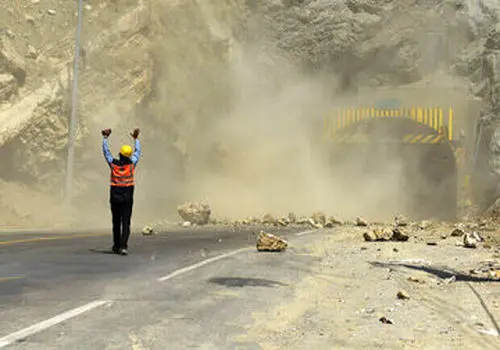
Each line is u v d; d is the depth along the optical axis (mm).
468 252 13633
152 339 5031
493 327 5859
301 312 6594
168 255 11859
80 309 6086
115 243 11836
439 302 7242
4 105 30781
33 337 4875
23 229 22219
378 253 13258
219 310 6461
